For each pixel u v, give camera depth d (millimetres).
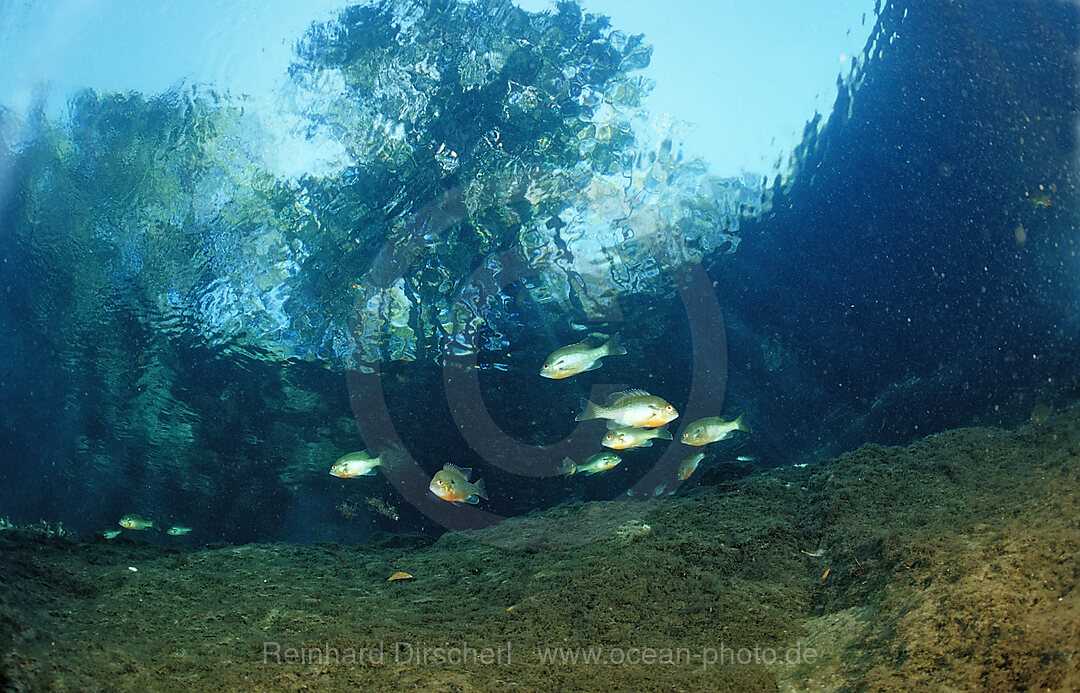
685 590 4316
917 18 10648
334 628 3824
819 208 12977
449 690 2986
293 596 4535
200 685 2891
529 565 5098
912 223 11938
